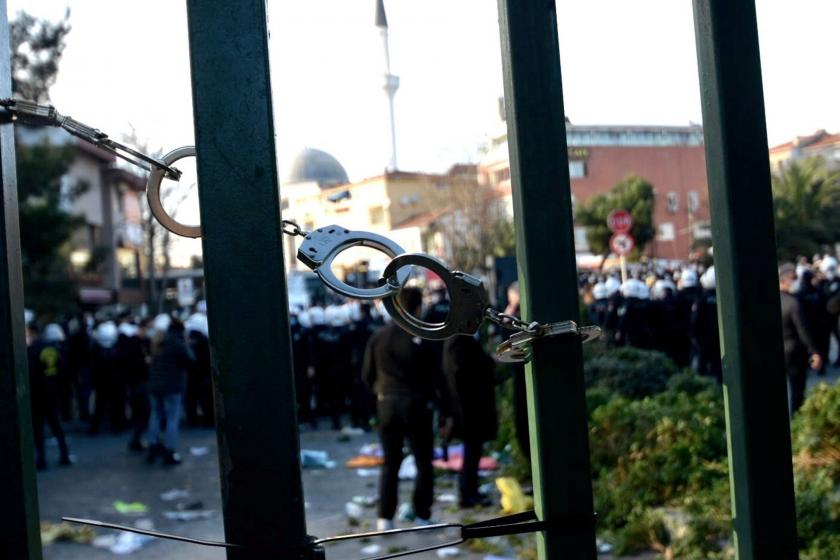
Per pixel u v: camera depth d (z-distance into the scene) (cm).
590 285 1783
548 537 143
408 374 624
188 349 1034
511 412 859
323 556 130
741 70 151
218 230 126
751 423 151
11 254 137
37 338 1059
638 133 2686
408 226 2492
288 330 127
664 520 518
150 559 599
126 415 1407
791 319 818
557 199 142
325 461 931
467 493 689
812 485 457
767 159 152
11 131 140
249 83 126
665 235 2747
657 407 651
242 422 126
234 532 127
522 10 141
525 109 141
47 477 962
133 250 3984
